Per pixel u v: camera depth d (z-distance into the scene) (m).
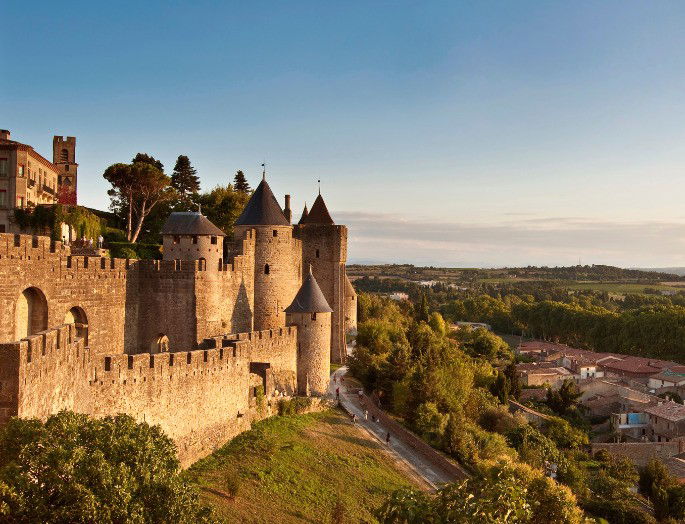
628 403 122.94
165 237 69.00
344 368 94.81
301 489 47.84
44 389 26.20
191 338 66.06
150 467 23.30
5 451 20.89
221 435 53.00
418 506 18.89
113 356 40.56
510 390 116.69
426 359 90.19
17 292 46.53
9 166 83.62
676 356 175.38
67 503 19.30
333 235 98.00
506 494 19.97
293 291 88.19
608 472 83.69
